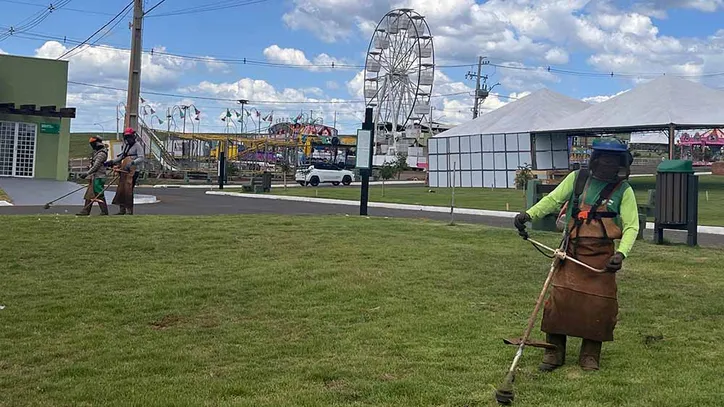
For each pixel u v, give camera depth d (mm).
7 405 4578
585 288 5098
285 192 37312
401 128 74812
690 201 11898
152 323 6680
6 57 31516
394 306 7273
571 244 5172
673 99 35062
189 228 12117
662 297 7781
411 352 5719
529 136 41000
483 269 9234
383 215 21656
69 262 9344
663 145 81188
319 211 22906
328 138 79312
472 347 5844
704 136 84188
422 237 12234
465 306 7312
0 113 30531
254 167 66250
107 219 13000
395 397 4664
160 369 5320
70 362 5504
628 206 5094
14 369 5348
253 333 6332
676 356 5590
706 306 7324
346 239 11602
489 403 4527
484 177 43781
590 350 5254
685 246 11797
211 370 5312
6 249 9930
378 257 10016
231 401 4594
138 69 27875
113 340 6109
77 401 4633
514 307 7301
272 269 9000
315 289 7980
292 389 4844
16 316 6805
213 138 67312
